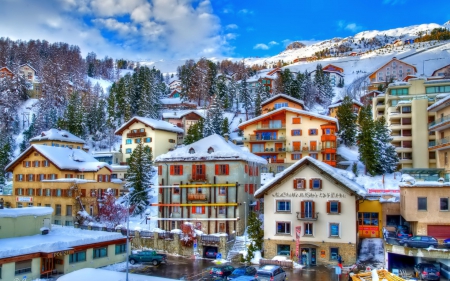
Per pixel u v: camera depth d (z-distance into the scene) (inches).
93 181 2790.4
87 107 5531.5
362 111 4163.4
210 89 6486.2
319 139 3491.6
